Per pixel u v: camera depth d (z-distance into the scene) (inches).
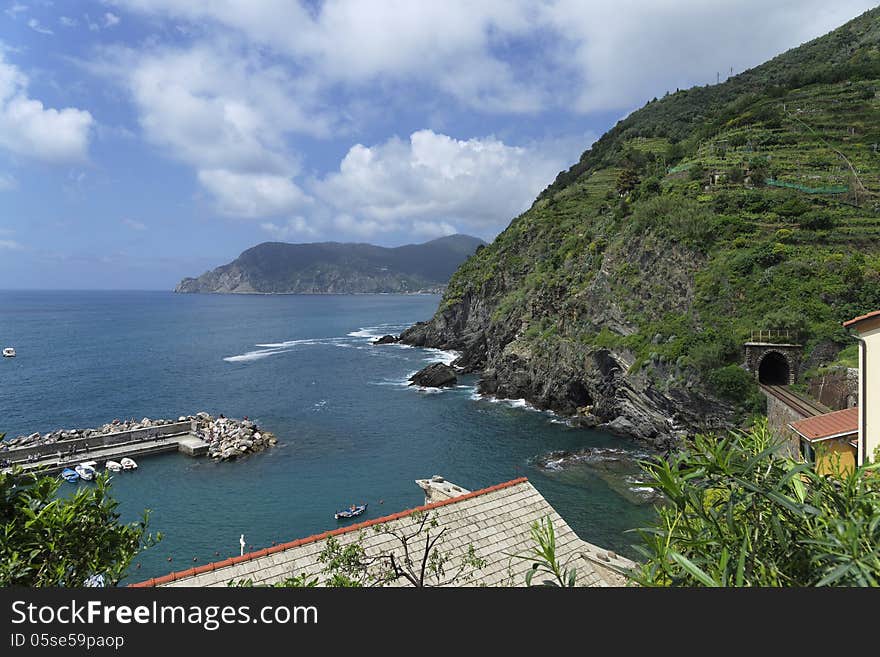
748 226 2962.6
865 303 2402.8
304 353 5915.4
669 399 2623.0
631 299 3129.9
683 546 283.7
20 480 437.1
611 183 6456.7
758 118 4815.5
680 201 3316.9
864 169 3511.3
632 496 2091.5
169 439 2847.0
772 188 3447.3
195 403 3695.9
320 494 2231.8
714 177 3732.8
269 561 569.6
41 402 3722.9
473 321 5787.4
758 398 2368.4
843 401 2015.3
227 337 7578.7
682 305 2871.6
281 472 2468.0
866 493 265.0
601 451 2628.0
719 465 273.6
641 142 7386.8
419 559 605.3
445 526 658.2
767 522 275.9
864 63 5403.5
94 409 3545.8
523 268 5364.2
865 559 220.8
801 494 270.5
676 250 3004.4
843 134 4119.1
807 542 233.3
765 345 2401.6
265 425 3179.1
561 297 3850.9
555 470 2394.2
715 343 2544.3
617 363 3038.9
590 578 643.5
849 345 2311.8
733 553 262.7
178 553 1768.0
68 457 2561.5
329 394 3927.2
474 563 566.6
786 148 4138.8
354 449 2755.9
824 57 7263.8
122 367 5059.1
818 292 2500.0
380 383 4281.5
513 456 2603.3
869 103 4480.8
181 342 6993.1
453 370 4429.1
